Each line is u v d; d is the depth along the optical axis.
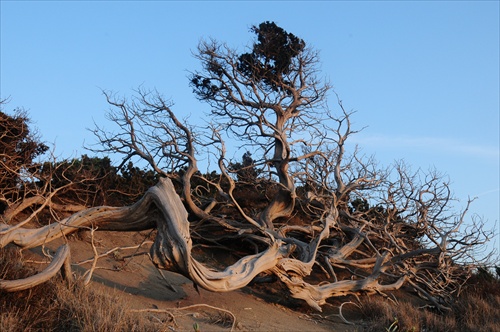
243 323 17.83
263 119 25.30
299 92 26.39
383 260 23.17
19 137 21.25
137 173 27.53
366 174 26.14
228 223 24.48
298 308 21.94
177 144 24.03
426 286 25.11
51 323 12.94
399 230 26.02
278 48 26.08
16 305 13.27
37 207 22.20
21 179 19.97
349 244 25.00
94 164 26.25
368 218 27.92
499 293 27.77
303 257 22.12
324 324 20.62
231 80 26.42
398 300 25.16
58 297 13.81
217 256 25.91
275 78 26.17
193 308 18.45
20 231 16.75
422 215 25.03
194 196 26.14
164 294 19.52
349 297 24.17
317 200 26.20
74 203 23.64
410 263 25.20
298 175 26.48
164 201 16.73
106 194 25.00
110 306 13.77
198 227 24.64
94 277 19.12
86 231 20.34
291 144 25.73
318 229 25.94
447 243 24.61
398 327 20.39
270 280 22.36
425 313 22.69
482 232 24.91
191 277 16.92
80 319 12.98
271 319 19.44
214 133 23.59
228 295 21.06
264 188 27.89
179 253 16.50
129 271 20.69
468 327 22.16
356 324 21.09
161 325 14.29
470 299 24.69
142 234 23.80
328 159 25.69
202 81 26.70
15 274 14.38
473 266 25.55
